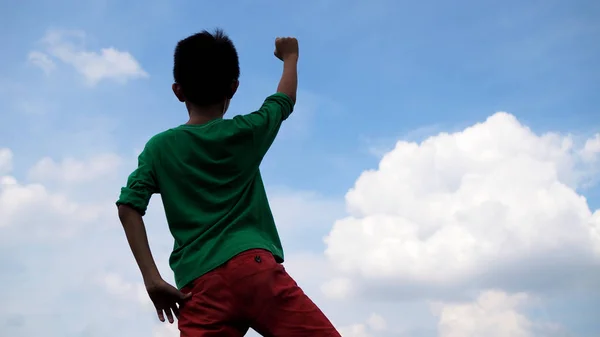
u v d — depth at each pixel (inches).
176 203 110.3
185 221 109.5
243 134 114.7
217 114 120.6
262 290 103.4
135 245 105.8
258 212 113.6
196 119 119.0
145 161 112.4
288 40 137.4
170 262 111.8
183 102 122.1
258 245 107.2
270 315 103.4
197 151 111.9
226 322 104.5
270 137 120.1
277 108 123.8
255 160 116.6
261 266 104.6
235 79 122.4
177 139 113.2
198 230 108.3
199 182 110.7
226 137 113.1
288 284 106.1
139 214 108.4
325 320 105.0
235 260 104.7
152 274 104.4
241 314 104.4
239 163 113.7
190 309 105.7
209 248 106.3
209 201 109.8
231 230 108.7
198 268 105.9
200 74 117.3
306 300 106.0
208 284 104.7
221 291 104.1
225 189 111.7
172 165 111.7
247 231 109.8
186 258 107.7
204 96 118.3
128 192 108.0
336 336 103.3
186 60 118.8
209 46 119.5
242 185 113.6
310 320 103.6
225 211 110.0
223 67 119.2
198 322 104.3
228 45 123.2
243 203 112.1
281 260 113.8
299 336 102.5
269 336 105.0
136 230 106.5
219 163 111.9
